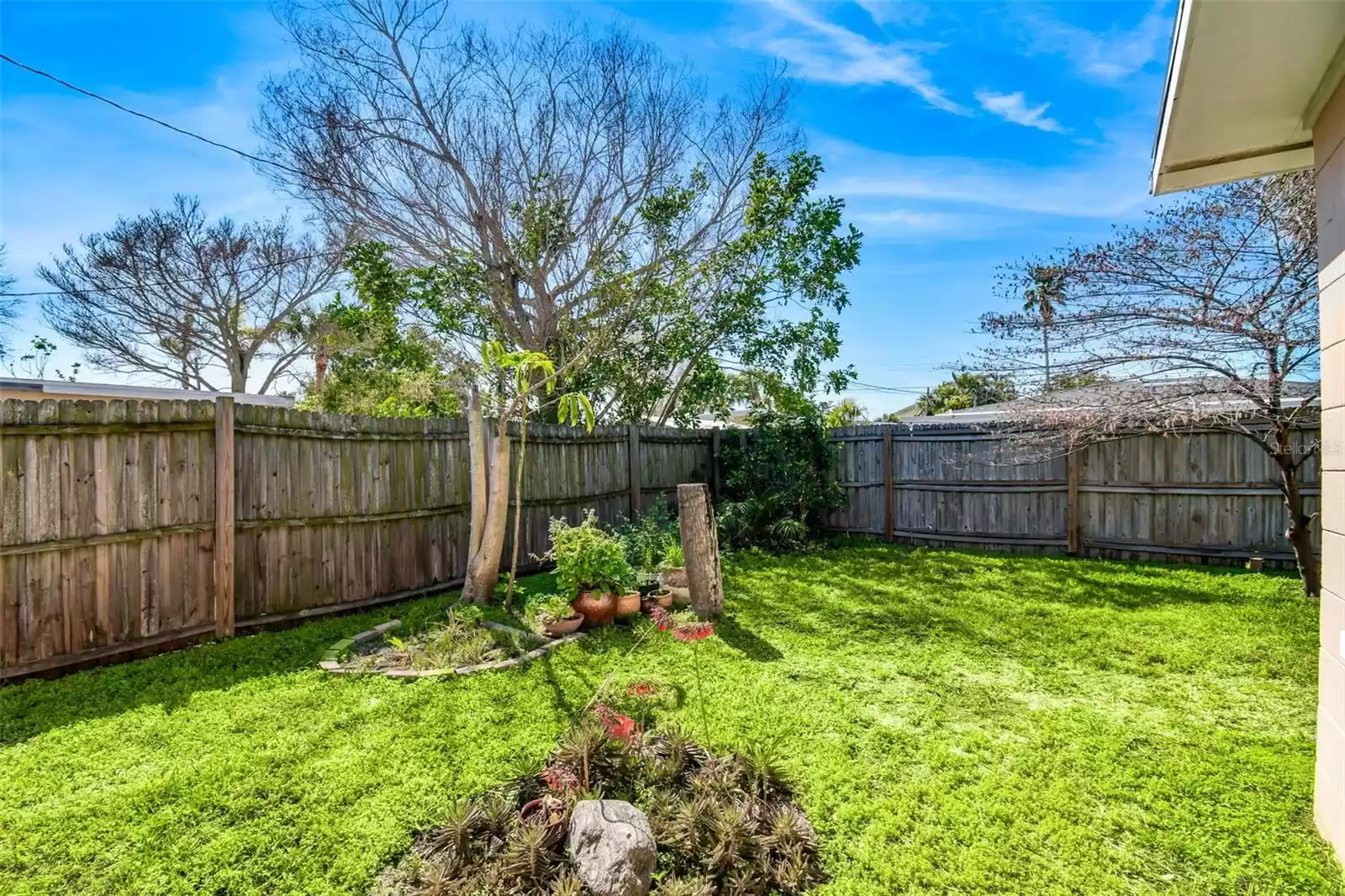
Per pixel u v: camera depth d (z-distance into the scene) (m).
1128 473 6.83
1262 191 4.86
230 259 15.68
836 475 8.64
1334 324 2.04
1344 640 2.00
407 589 5.41
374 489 5.18
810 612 4.91
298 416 4.66
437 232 9.86
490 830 2.21
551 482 6.67
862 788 2.45
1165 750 2.73
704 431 8.98
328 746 2.76
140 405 3.89
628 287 9.63
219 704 3.18
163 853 2.07
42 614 3.53
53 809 2.28
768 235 9.13
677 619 3.38
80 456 3.67
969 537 7.78
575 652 4.00
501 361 4.99
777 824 2.18
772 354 9.59
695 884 1.91
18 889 1.90
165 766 2.58
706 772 2.53
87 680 3.47
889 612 4.88
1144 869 2.00
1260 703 3.20
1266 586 5.37
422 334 9.78
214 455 4.23
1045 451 6.88
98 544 3.73
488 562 4.91
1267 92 2.15
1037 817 2.26
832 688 3.43
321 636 4.29
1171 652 3.88
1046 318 5.74
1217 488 6.36
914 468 8.13
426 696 3.29
